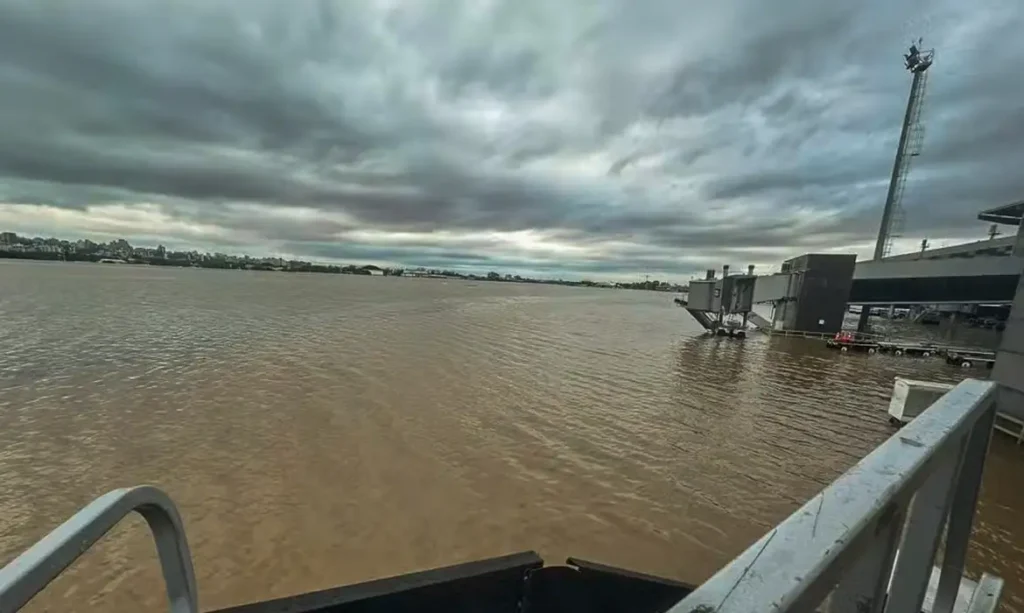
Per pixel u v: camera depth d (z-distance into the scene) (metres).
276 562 10.11
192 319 46.50
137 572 9.49
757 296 51.97
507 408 21.16
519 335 48.44
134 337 35.00
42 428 16.48
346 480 13.73
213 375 24.47
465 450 16.23
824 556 0.69
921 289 51.00
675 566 10.86
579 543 11.45
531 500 13.18
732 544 11.72
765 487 14.41
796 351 42.72
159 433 16.33
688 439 18.08
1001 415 18.14
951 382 30.64
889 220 64.56
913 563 1.30
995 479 14.54
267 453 15.12
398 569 10.12
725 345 45.38
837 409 22.88
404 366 29.06
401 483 13.74
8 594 0.81
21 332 35.78
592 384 26.69
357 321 52.72
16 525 11.02
